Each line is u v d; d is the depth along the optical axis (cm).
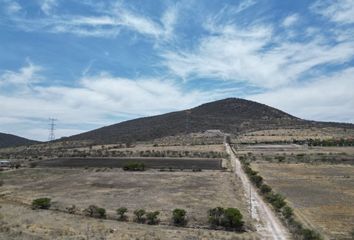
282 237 4444
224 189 7512
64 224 4522
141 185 8012
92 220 4906
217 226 4881
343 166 11538
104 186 7919
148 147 18388
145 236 4075
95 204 6003
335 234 4559
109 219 5100
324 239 4331
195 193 7012
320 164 11969
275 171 10488
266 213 5709
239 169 10888
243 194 7206
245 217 5297
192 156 14462
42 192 7244
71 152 17100
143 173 9988
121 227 4544
